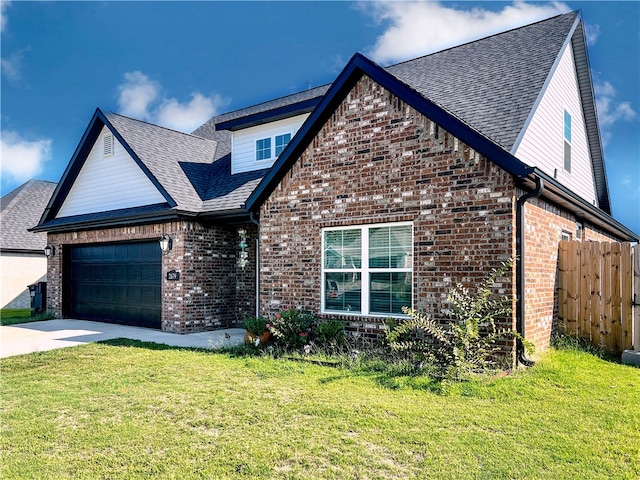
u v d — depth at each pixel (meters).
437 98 10.08
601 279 9.20
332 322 9.00
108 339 11.16
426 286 8.16
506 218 7.43
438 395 6.07
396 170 8.66
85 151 15.33
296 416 5.36
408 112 8.55
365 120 9.13
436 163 8.18
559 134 11.27
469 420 5.14
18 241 21.70
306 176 9.99
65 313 16.11
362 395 6.10
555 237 9.45
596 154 14.37
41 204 24.56
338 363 7.90
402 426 4.99
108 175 14.77
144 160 13.27
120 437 4.81
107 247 14.88
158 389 6.57
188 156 15.09
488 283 7.21
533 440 4.60
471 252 7.73
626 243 8.98
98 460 4.29
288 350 9.05
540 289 8.49
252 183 12.71
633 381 6.79
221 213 11.65
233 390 6.46
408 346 7.39
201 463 4.20
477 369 7.12
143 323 13.57
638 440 4.61
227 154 15.65
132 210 13.56
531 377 6.80
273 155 13.34
